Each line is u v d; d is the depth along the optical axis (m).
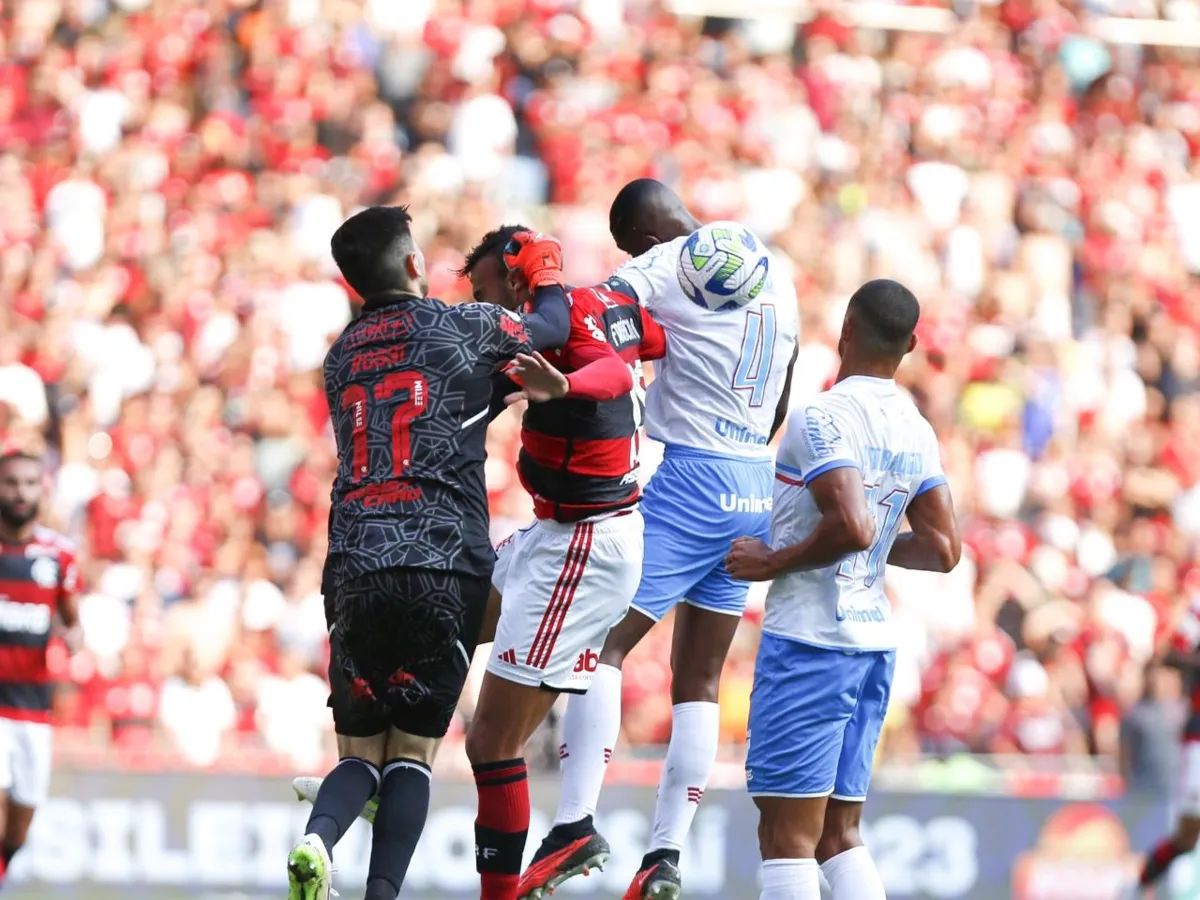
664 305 19.69
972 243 60.53
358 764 16.69
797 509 18.94
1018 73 68.44
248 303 52.72
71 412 49.25
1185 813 36.06
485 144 60.16
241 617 44.03
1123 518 54.69
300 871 15.34
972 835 37.59
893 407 19.30
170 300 52.88
